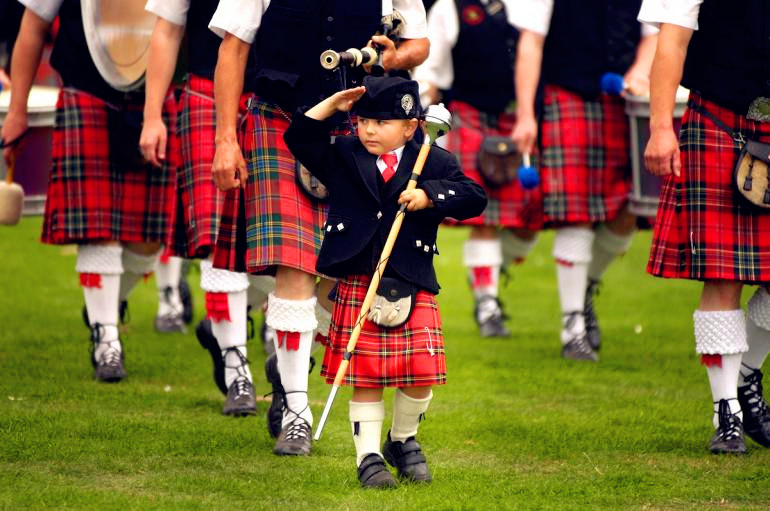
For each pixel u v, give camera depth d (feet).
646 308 114.21
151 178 80.89
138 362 86.63
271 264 62.13
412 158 57.26
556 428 69.77
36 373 81.82
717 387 65.57
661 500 56.54
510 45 99.96
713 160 64.08
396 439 58.80
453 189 55.93
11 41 94.94
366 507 54.19
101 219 79.20
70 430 66.49
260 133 63.31
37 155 83.87
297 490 56.80
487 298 102.53
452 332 104.27
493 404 76.64
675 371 87.61
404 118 56.13
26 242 140.15
